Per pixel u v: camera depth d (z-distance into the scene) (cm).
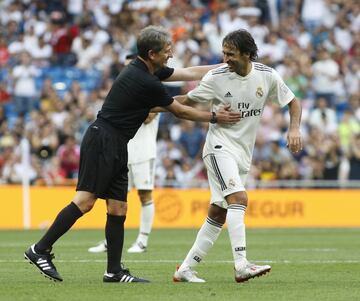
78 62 9556
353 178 7750
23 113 8956
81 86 9350
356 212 7519
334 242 5422
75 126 8200
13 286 2900
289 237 5944
